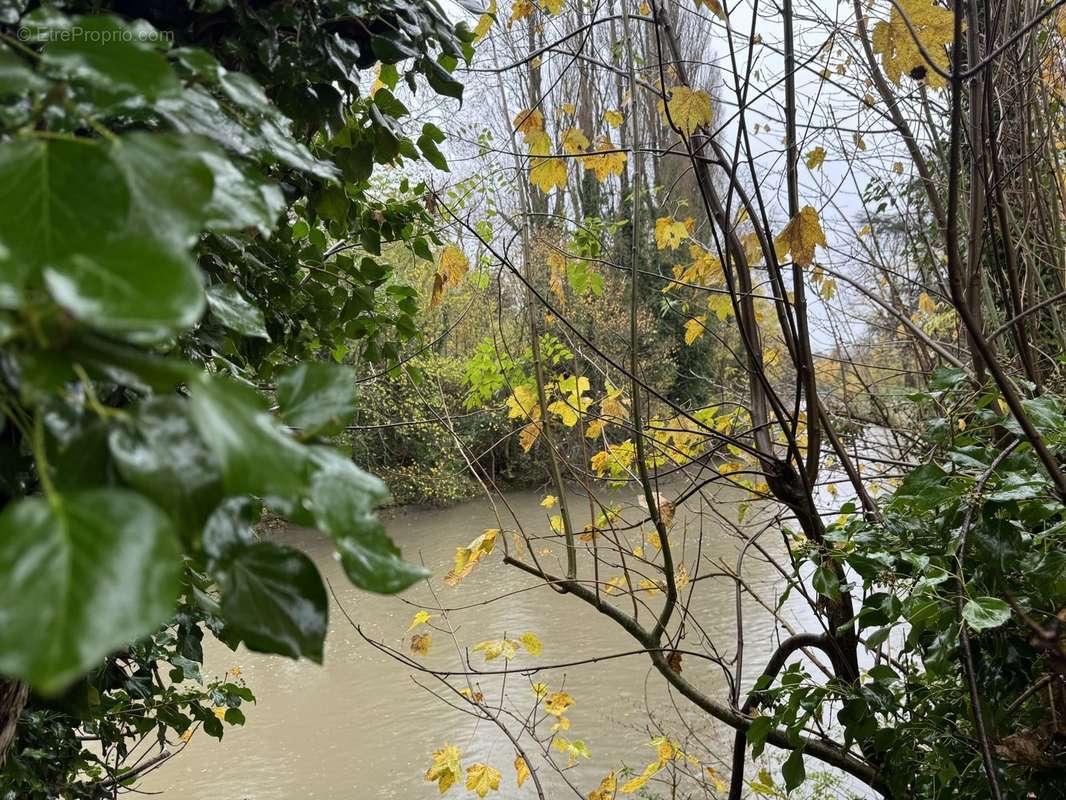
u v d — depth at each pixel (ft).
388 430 35.32
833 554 5.81
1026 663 5.24
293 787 18.39
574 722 19.02
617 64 8.05
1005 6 6.33
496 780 8.52
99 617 0.84
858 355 14.20
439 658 23.80
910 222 11.29
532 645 8.54
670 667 7.54
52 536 0.88
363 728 20.75
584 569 19.56
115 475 1.21
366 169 4.82
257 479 1.00
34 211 1.05
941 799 5.72
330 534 1.31
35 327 0.99
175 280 0.95
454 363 21.36
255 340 6.18
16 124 1.28
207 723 7.21
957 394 6.83
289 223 6.21
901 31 5.74
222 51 3.64
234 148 1.92
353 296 6.73
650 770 10.27
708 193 7.06
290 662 25.43
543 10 7.68
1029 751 5.22
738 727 7.23
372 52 4.17
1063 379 7.57
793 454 7.12
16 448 2.18
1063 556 4.89
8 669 0.79
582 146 7.48
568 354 9.30
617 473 8.86
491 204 9.24
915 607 4.97
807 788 14.01
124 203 1.09
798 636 7.49
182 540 1.38
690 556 20.77
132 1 3.38
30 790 5.65
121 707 6.90
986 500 5.10
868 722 5.99
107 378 1.17
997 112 7.17
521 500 37.37
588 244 8.79
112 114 1.56
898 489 5.34
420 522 36.68
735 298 6.67
